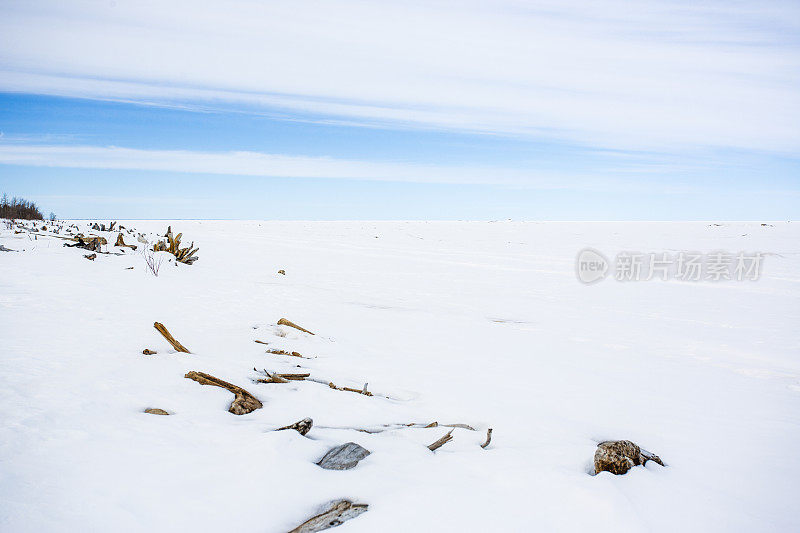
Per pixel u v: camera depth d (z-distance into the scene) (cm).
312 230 5831
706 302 1454
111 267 1375
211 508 260
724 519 304
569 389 587
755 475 373
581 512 284
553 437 421
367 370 610
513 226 6881
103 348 573
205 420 385
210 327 777
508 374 641
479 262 2580
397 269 2144
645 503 312
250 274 1628
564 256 2973
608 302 1424
